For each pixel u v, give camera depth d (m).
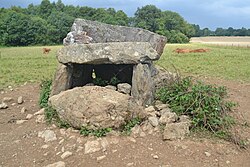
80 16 55.47
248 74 12.55
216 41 60.66
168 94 6.51
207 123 5.48
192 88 6.11
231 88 9.73
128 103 5.56
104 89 5.87
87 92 5.68
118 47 6.48
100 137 5.18
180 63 16.88
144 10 59.12
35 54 24.69
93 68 7.96
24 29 46.94
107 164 4.62
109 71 7.78
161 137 5.26
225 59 18.91
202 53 23.95
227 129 5.50
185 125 5.36
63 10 60.66
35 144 5.32
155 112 5.98
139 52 6.40
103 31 7.39
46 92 7.55
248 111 6.96
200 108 5.65
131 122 5.52
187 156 4.78
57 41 48.66
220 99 6.10
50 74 12.91
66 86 6.87
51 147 5.16
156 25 57.53
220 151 4.93
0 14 53.28
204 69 14.31
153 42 7.37
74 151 4.96
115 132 5.28
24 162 4.87
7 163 4.88
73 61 6.67
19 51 29.31
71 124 5.55
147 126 5.52
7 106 7.50
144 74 6.38
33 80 11.23
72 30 7.40
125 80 7.59
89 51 6.56
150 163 4.62
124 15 56.97
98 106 5.31
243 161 4.74
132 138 5.18
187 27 63.41
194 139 5.20
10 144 5.45
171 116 5.64
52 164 4.62
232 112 6.48
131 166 4.55
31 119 6.48
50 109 6.22
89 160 4.73
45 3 65.25
